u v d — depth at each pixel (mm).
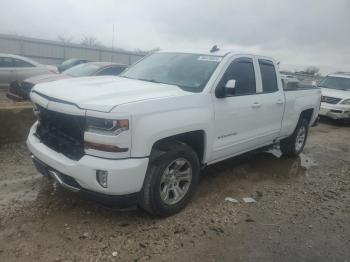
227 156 5125
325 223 4398
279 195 5180
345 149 8594
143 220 4066
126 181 3541
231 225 4129
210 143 4527
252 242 3811
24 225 3775
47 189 4680
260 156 7176
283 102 6059
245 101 5090
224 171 6016
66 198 4445
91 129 3504
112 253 3406
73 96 3730
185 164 4254
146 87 4266
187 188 4336
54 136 3998
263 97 5535
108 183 3486
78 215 4062
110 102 3535
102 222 3951
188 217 4227
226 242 3766
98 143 3465
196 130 4246
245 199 4910
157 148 3973
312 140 9383
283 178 5961
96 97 3664
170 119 3854
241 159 6812
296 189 5492
